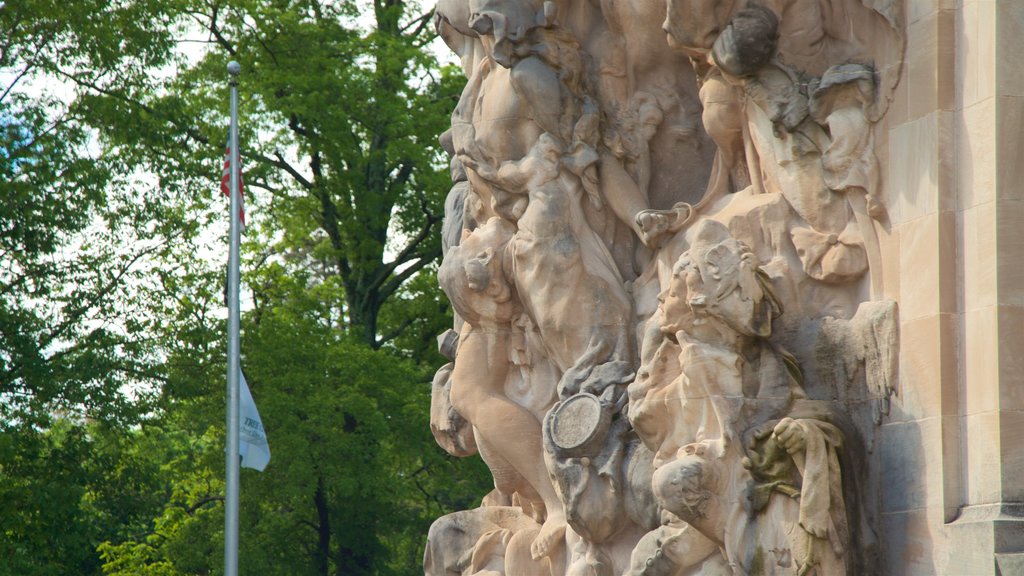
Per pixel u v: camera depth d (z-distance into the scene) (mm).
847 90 20547
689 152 24250
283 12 53812
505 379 25250
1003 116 19031
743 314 20438
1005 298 18812
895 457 19672
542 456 24594
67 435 47000
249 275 54531
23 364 45094
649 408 21250
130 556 54875
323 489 51062
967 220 19312
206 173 50938
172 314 49562
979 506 18750
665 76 24422
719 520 20250
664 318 21016
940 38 19656
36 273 46500
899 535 19516
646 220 22922
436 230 56344
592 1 24688
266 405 49469
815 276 20766
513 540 25203
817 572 19344
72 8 46750
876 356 20000
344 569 52406
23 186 45219
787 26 21219
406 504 55844
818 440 19484
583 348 23734
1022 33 19188
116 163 48344
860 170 20406
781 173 21156
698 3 21531
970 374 19094
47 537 45625
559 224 23953
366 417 49562
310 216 56125
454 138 25641
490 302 24844
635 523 22781
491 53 24703
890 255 20172
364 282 55969
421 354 56688
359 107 54000
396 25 57250
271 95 52531
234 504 41281
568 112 24188
